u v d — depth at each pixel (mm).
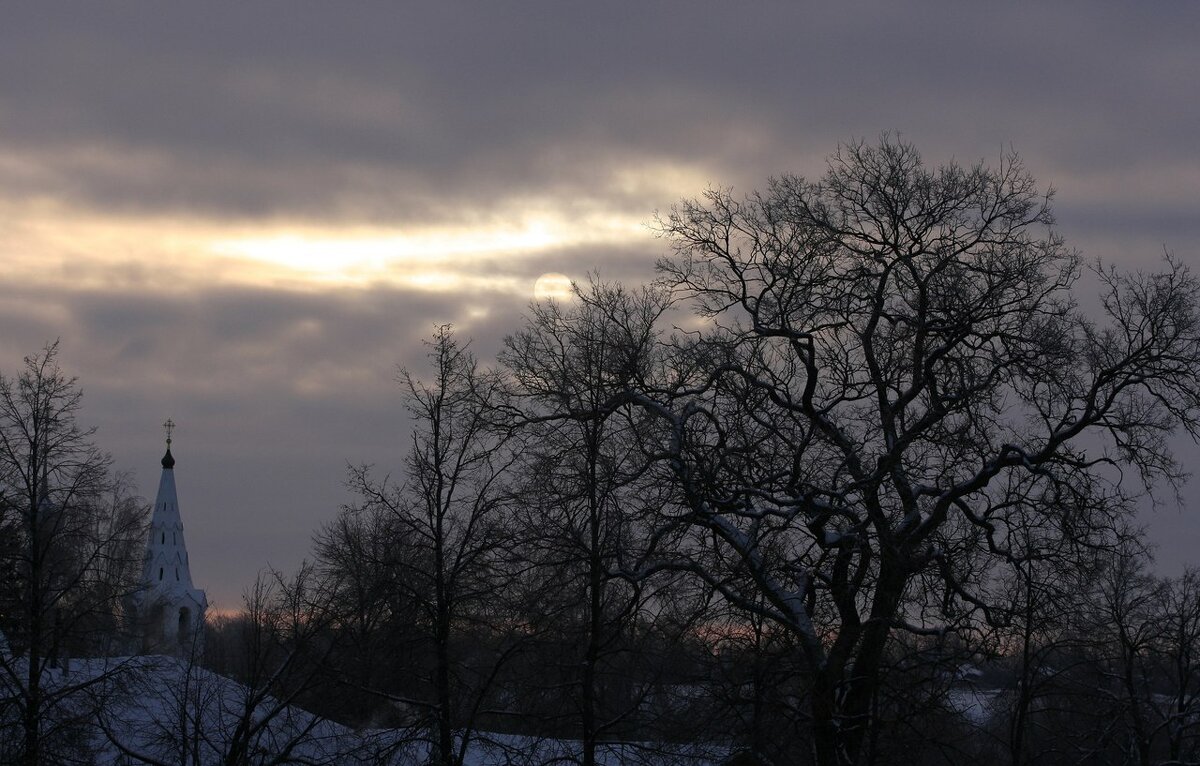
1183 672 76500
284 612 57469
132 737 63656
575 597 53062
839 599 51188
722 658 51656
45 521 60656
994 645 51594
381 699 59344
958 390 51156
